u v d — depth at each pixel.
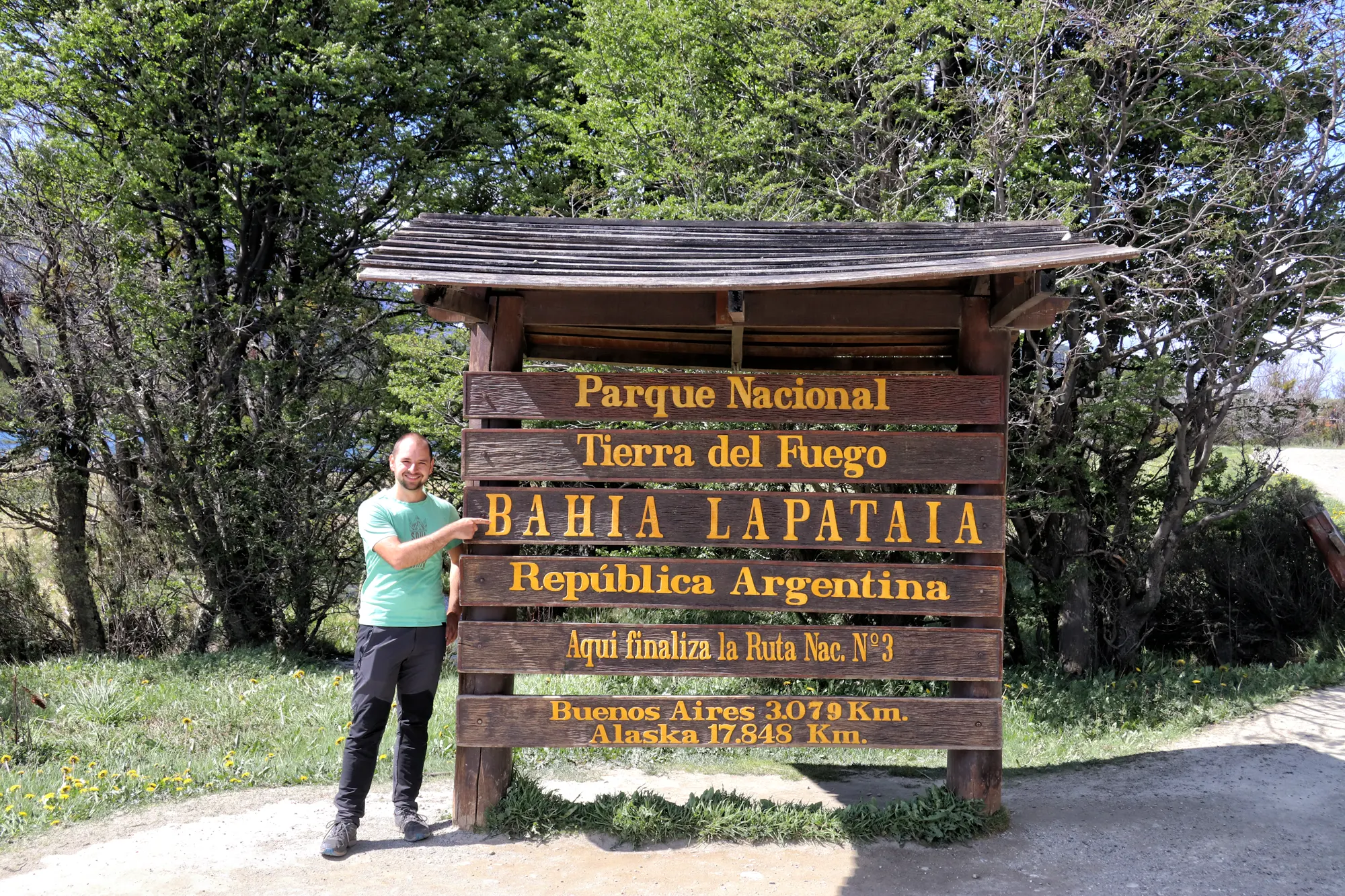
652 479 4.55
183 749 6.72
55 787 5.35
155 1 12.38
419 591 4.38
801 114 11.01
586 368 9.02
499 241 4.72
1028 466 10.27
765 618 9.55
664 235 4.95
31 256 12.41
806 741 4.51
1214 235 9.08
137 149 12.69
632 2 12.44
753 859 4.22
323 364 14.45
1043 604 11.52
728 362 5.88
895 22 10.30
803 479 4.53
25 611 13.41
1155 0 9.35
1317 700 7.56
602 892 3.87
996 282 4.50
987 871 4.11
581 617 9.49
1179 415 10.13
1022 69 10.05
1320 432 22.06
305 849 4.33
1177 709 8.05
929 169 10.25
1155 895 3.88
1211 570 11.84
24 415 12.45
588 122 13.31
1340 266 9.12
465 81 15.60
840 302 4.61
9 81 12.41
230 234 14.72
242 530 13.42
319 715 7.80
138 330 12.41
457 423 11.20
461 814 4.55
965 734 4.50
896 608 4.50
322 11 14.52
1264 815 4.84
